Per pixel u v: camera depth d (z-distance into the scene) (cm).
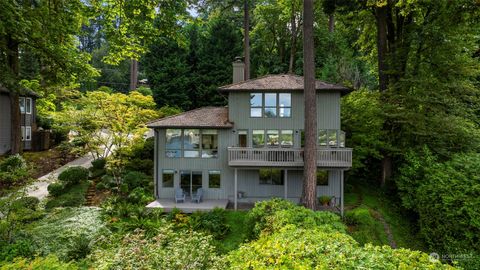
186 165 1878
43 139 2611
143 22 1283
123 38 1340
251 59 3497
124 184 1809
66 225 1172
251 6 3131
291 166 1708
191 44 3484
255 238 1088
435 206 1420
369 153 1914
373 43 2466
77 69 1853
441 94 1806
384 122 1894
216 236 1345
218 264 604
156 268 579
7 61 1769
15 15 1334
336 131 1828
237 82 2064
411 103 1805
